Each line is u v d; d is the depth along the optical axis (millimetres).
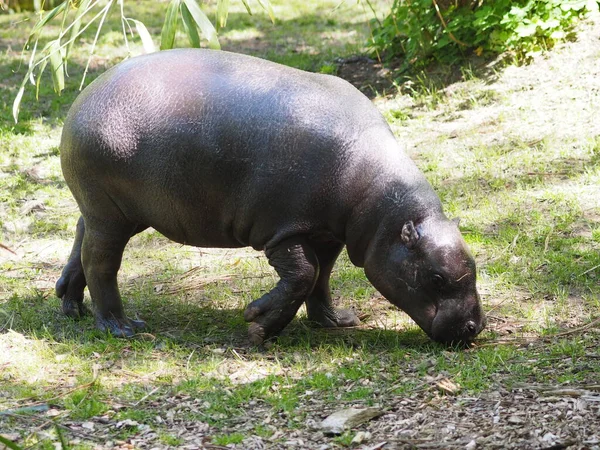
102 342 13891
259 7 41250
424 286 12961
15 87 30422
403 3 28875
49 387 12266
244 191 13094
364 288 16422
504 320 14570
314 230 13195
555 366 12477
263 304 13531
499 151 21953
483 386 11867
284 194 12938
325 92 13328
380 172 13094
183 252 18734
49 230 19969
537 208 19078
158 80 13422
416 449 10289
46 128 26391
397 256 13062
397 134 23812
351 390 11992
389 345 13680
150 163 13258
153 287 16812
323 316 14828
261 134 12938
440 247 12844
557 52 25375
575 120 22797
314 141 12883
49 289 16766
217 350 13570
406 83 26609
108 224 14070
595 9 25484
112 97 13469
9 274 17609
